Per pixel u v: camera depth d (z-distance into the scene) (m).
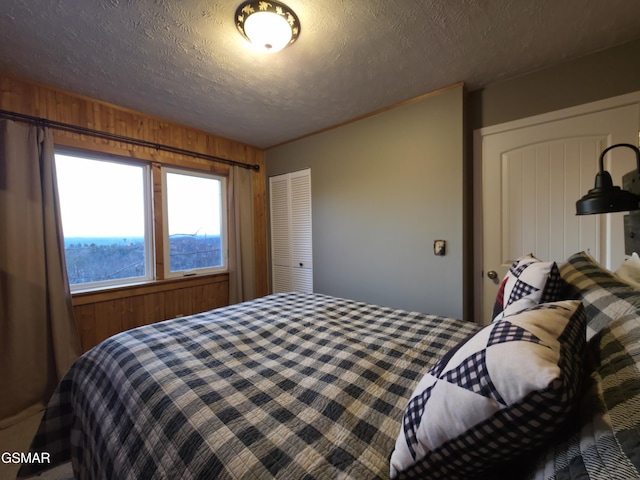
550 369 0.40
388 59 1.75
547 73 1.88
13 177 1.82
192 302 2.86
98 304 2.25
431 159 2.23
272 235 3.56
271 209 3.55
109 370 1.07
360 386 0.91
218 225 3.17
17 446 1.58
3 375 1.79
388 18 1.40
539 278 1.01
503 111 2.05
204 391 0.88
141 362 1.05
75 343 2.08
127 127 2.40
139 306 2.48
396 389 0.90
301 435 0.70
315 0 1.29
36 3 1.27
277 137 3.16
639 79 1.62
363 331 1.38
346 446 0.67
